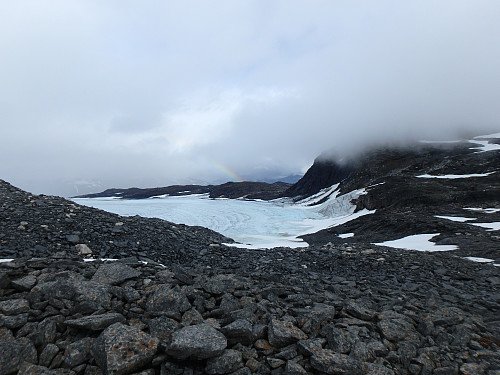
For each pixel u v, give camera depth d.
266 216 75.50
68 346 4.79
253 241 37.50
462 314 8.54
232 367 4.88
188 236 19.23
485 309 10.02
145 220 20.12
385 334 6.56
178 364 4.74
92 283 6.57
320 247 22.69
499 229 29.23
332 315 7.20
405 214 44.56
